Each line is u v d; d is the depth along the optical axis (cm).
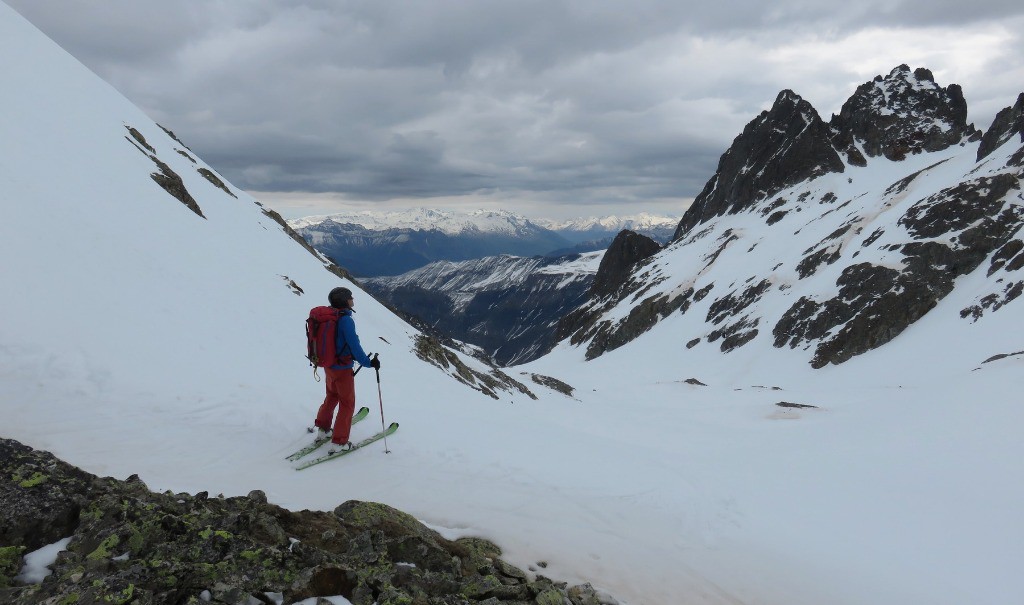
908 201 13175
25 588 350
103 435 864
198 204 3691
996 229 10138
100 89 4294
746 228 18775
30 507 420
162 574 392
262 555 455
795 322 11325
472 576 578
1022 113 12712
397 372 2609
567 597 588
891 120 19875
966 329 8800
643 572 721
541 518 855
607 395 7019
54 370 1048
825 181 18912
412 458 1031
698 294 15625
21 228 1576
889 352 9406
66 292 1415
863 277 10844
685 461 1664
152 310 1605
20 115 2514
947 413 2173
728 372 11269
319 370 1802
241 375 1411
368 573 480
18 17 4094
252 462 882
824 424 2773
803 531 1108
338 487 830
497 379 5291
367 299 4625
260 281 2673
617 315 17362
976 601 894
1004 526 1202
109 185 2488
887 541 1138
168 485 705
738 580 771
